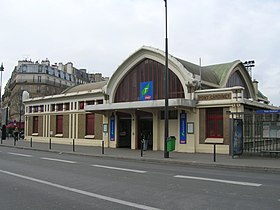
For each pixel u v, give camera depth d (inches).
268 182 396.8
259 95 1624.0
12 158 703.1
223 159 671.1
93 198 299.4
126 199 294.8
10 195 313.0
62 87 2960.1
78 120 1242.0
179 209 259.3
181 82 917.2
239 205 272.4
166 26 751.1
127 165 590.6
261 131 743.7
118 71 1075.9
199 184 377.4
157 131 958.4
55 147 1074.1
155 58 978.7
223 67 1149.1
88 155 814.5
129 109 982.4
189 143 877.2
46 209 259.6
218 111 846.5
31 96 2635.3
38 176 436.8
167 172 490.3
